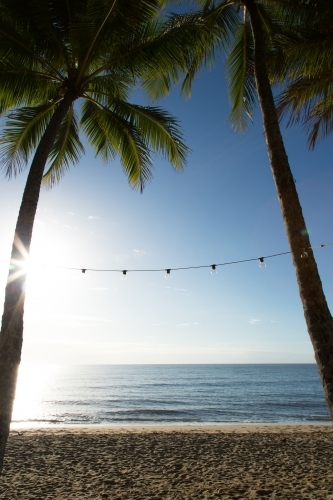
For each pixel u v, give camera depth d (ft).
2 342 13.15
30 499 18.04
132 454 29.60
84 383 205.05
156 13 19.12
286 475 22.90
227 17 23.82
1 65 18.52
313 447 32.76
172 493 19.07
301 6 20.40
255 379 238.89
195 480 21.76
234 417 77.56
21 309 13.85
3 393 12.57
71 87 18.90
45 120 22.77
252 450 31.42
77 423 69.00
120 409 91.25
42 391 152.15
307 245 15.35
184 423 68.28
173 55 19.61
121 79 22.25
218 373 331.16
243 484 20.76
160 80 26.55
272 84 24.00
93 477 22.47
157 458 28.19
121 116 22.50
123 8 17.42
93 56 18.92
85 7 18.13
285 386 178.81
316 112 25.72
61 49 18.85
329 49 20.38
